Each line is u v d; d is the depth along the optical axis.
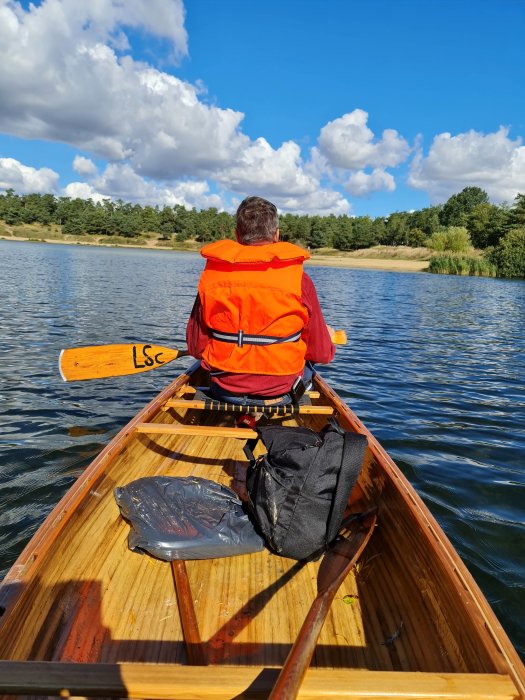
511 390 7.27
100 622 1.84
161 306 14.79
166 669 1.28
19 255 38.72
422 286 29.55
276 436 2.32
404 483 2.29
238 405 2.97
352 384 7.30
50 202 111.12
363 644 1.82
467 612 1.55
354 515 2.41
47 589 1.79
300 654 1.29
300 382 3.14
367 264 59.19
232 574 2.12
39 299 14.73
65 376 3.70
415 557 1.96
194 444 3.36
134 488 2.38
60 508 2.02
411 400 6.54
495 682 1.28
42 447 4.48
